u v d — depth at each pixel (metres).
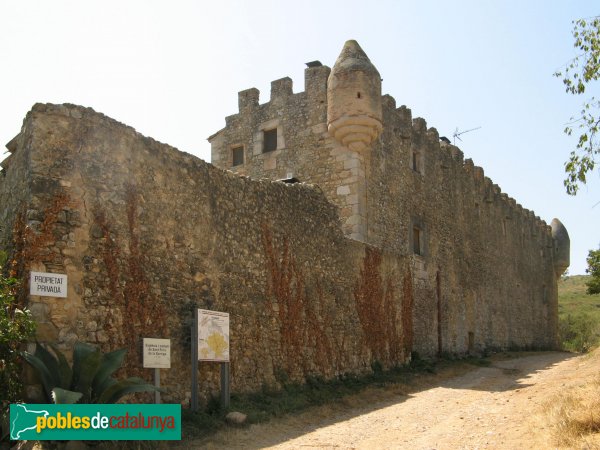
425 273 25.16
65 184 9.38
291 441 9.83
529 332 38.84
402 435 10.23
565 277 84.19
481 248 32.22
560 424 8.84
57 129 9.45
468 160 31.91
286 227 14.70
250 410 11.54
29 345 8.47
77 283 9.26
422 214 25.69
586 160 10.82
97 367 8.46
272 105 23.66
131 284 10.14
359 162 21.14
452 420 11.41
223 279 12.38
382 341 18.84
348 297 17.17
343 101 21.02
